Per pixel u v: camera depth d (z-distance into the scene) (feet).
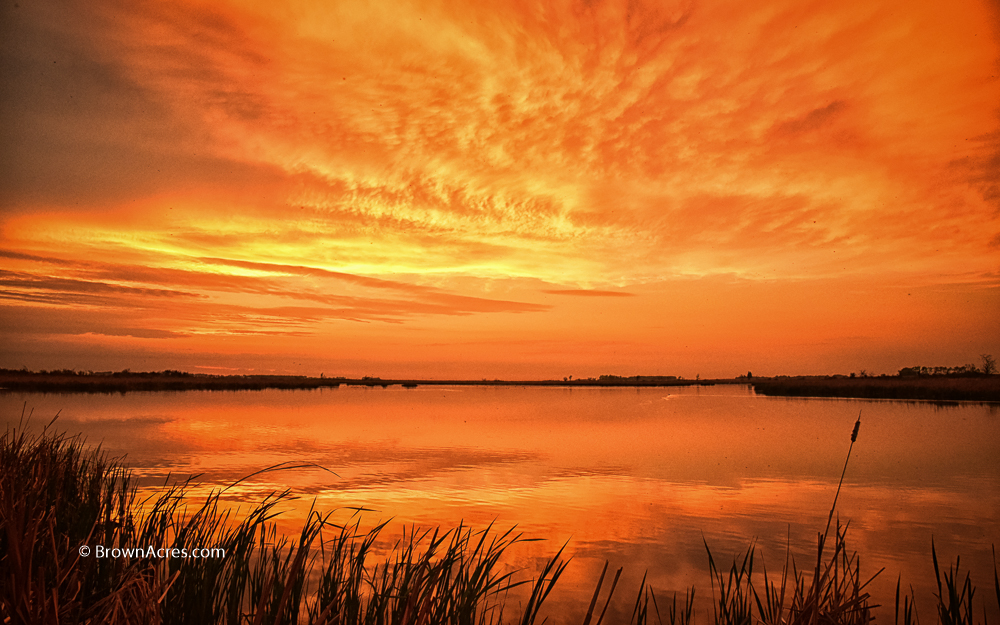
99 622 9.89
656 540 33.65
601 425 105.60
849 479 53.16
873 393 204.54
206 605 13.89
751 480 52.47
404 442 77.41
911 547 32.94
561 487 48.39
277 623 9.00
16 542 8.50
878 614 23.90
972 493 47.19
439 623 12.68
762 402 187.62
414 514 38.47
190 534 15.53
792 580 27.22
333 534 31.32
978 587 26.84
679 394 298.97
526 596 24.84
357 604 13.98
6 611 8.30
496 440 80.69
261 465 56.18
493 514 39.01
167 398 186.80
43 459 20.70
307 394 274.16
